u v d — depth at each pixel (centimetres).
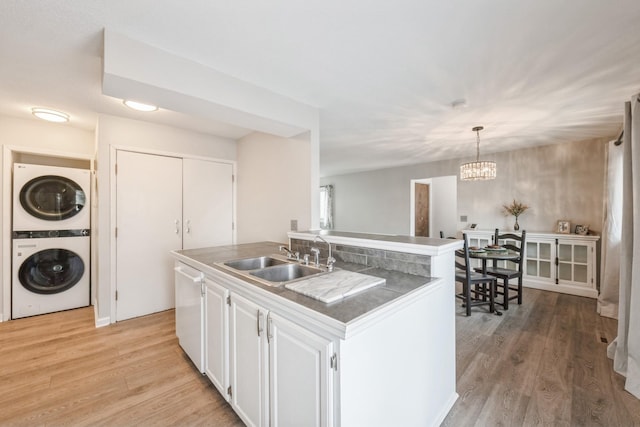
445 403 164
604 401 173
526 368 209
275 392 127
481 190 479
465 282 319
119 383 191
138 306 307
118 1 125
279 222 301
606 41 155
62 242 327
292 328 117
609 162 311
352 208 709
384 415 118
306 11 133
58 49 164
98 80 203
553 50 165
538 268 407
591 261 364
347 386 100
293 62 180
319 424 105
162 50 164
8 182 295
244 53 169
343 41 157
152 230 315
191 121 305
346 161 545
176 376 199
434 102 246
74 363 215
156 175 316
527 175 431
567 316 307
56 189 323
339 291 125
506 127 322
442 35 152
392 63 181
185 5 128
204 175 354
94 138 338
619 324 205
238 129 335
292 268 200
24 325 286
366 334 107
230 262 202
